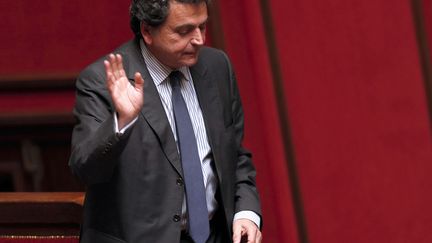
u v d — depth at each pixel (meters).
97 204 6.81
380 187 13.42
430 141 13.31
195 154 6.88
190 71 7.10
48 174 13.92
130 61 6.89
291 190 13.30
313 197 13.37
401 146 13.35
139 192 6.71
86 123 6.62
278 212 13.33
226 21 12.98
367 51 13.19
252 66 13.08
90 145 6.30
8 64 13.27
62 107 13.39
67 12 13.03
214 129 7.04
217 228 7.14
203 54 7.27
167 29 6.59
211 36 12.95
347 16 13.13
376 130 13.33
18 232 8.27
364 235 13.47
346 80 13.24
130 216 6.71
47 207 8.14
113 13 12.96
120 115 6.25
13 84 13.27
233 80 7.39
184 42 6.62
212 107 7.10
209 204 7.02
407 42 13.19
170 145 6.78
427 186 13.41
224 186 7.03
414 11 13.15
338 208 13.42
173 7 6.53
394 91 13.25
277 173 13.23
